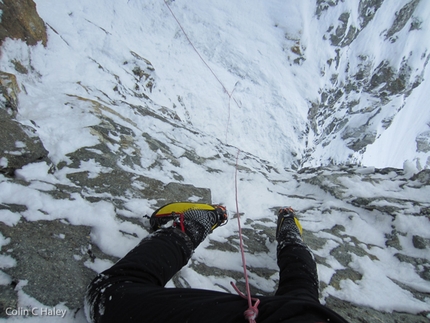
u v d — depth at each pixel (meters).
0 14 3.49
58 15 6.27
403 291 2.46
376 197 3.70
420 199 3.66
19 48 3.72
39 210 1.84
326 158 19.58
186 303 1.07
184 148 4.13
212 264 2.18
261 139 11.17
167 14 10.39
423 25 16.89
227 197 3.45
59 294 1.45
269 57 11.66
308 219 3.39
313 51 12.38
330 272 2.47
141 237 2.05
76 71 4.69
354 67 14.88
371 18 14.57
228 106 10.62
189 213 1.91
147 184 2.79
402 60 16.48
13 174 2.10
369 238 3.16
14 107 2.76
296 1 12.00
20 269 1.47
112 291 1.19
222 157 4.45
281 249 1.92
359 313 2.12
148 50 9.42
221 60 11.08
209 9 11.18
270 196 3.81
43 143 2.61
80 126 3.10
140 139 3.59
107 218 2.04
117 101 4.68
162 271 1.38
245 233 2.75
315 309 0.94
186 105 9.71
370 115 20.23
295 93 11.84
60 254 1.65
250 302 0.99
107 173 2.65
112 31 8.48
